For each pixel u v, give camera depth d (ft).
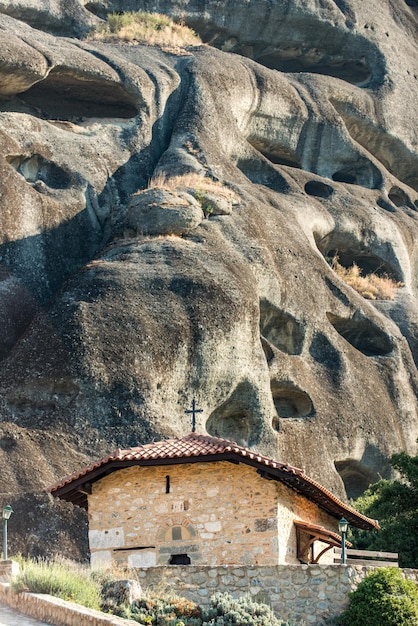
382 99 315.99
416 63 334.65
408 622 123.24
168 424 198.80
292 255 244.22
